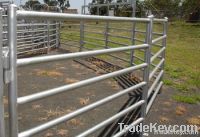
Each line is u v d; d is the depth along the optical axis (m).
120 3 9.66
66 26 15.05
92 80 3.13
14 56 2.16
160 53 6.47
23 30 10.70
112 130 4.49
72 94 6.12
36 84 7.01
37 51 11.59
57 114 5.04
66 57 2.71
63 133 4.32
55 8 17.81
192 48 16.34
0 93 2.07
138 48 4.12
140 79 7.39
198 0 35.44
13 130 2.23
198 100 6.50
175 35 23.06
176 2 37.78
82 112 3.05
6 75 2.13
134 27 8.00
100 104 3.36
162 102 6.08
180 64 11.02
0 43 2.02
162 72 6.89
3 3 8.54
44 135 4.21
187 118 5.36
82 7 12.38
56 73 8.05
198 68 10.45
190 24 30.31
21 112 5.02
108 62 9.76
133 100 5.84
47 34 12.00
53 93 2.60
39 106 5.33
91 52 3.08
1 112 2.09
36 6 20.02
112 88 6.77
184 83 7.93
